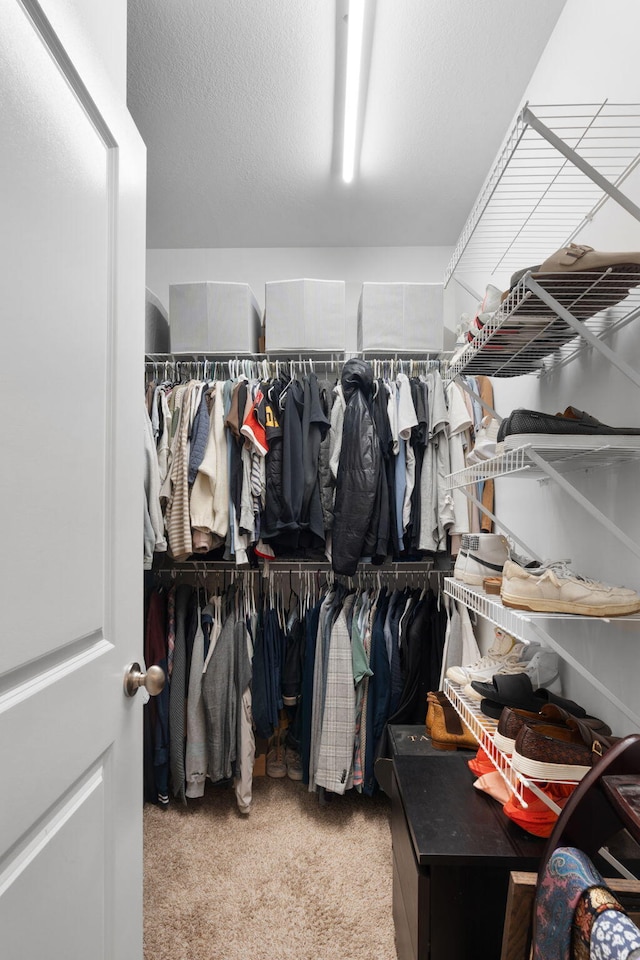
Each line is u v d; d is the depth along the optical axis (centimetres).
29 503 55
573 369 140
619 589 97
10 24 52
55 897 60
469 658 197
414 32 154
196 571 240
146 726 204
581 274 93
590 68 131
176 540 200
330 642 198
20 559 53
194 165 213
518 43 158
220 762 194
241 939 136
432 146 203
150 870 163
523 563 140
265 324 231
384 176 221
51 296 60
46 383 59
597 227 129
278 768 223
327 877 160
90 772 71
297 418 204
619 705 89
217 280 280
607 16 122
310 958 130
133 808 83
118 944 76
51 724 59
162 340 253
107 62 76
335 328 226
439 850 98
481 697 131
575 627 137
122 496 80
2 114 51
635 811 60
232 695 199
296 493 199
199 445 200
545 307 106
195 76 169
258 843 178
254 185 226
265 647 211
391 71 168
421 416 206
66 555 63
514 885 78
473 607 132
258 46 157
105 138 76
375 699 200
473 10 147
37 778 56
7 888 51
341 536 195
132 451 84
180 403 209
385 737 193
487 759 129
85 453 68
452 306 275
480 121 190
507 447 101
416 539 209
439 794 120
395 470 210
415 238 270
